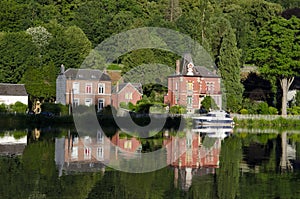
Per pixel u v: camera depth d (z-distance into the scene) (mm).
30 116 75500
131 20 121062
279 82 107875
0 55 97375
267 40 96625
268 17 145250
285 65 93812
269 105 108500
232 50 102312
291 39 95375
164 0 136500
